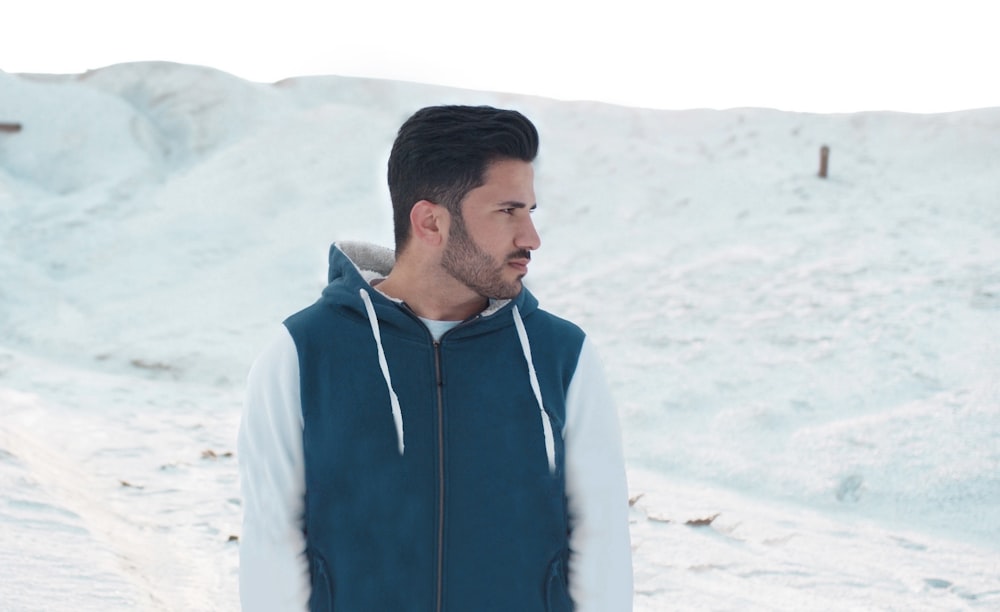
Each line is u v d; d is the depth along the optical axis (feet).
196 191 66.49
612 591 4.89
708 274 43.42
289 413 4.75
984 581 16.58
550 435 4.76
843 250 44.29
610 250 50.78
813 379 30.17
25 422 26.43
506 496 4.72
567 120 75.20
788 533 19.36
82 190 68.49
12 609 9.75
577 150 67.21
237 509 18.75
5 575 10.74
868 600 15.48
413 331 4.80
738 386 30.53
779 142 66.80
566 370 4.91
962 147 60.49
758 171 60.54
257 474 4.75
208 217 62.08
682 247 49.26
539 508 4.75
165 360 40.27
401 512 4.64
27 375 35.24
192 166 73.82
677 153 66.85
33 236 59.41
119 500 18.98
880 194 54.34
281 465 4.75
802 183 57.47
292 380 4.75
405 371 4.76
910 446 24.08
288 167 68.95
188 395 34.76
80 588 10.82
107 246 58.18
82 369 39.81
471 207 4.62
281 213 62.69
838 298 37.52
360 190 64.59
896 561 17.78
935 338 32.04
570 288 44.75
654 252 49.11
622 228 54.03
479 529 4.68
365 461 4.64
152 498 19.33
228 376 38.65
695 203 56.24
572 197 59.26
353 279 4.85
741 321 36.73
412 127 4.72
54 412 28.43
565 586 4.90
